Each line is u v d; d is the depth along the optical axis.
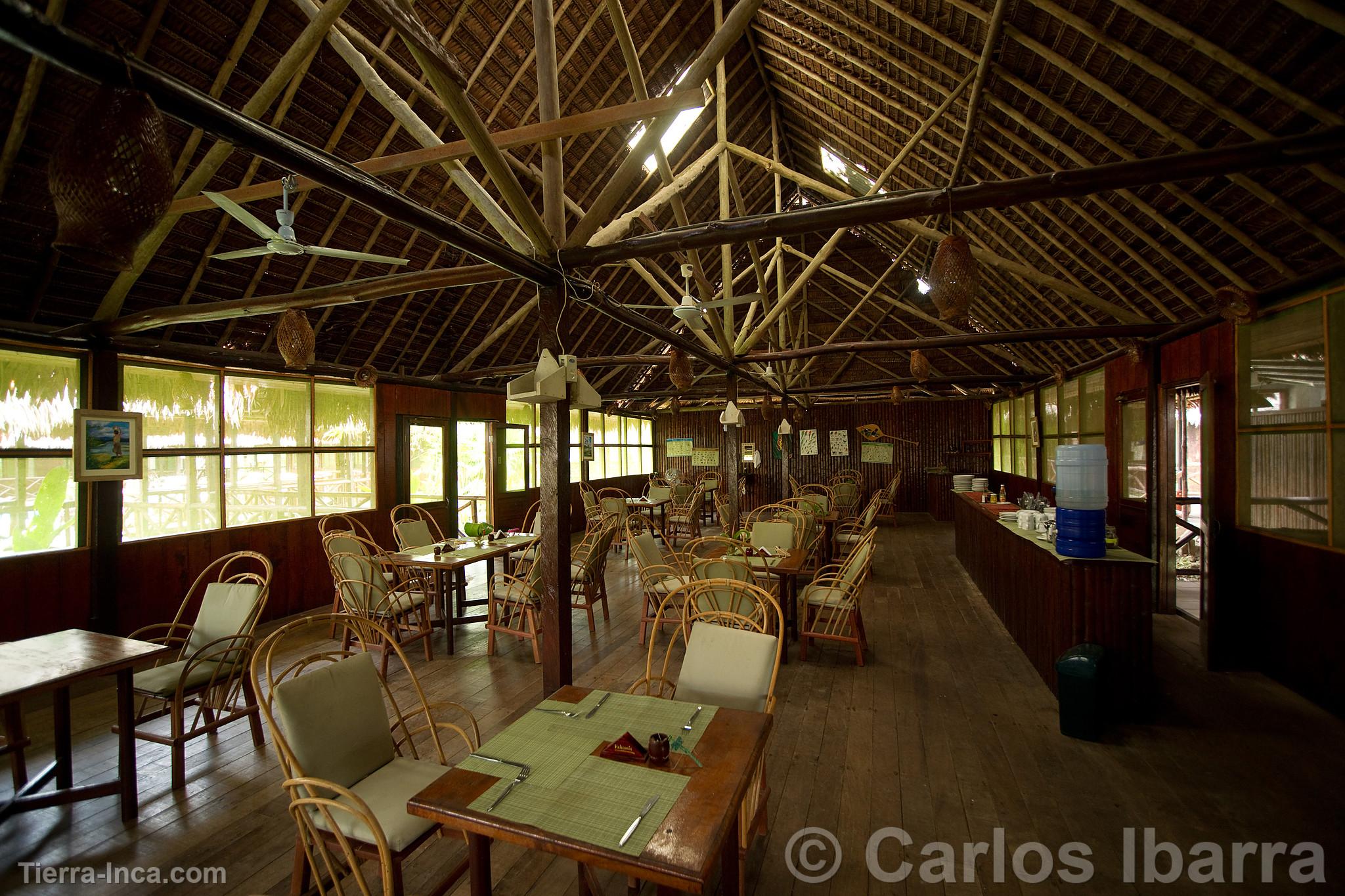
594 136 5.82
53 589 4.20
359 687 2.09
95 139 1.34
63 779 2.72
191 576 5.07
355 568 4.54
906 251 8.34
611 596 6.32
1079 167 4.10
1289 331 3.80
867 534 4.36
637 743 1.75
